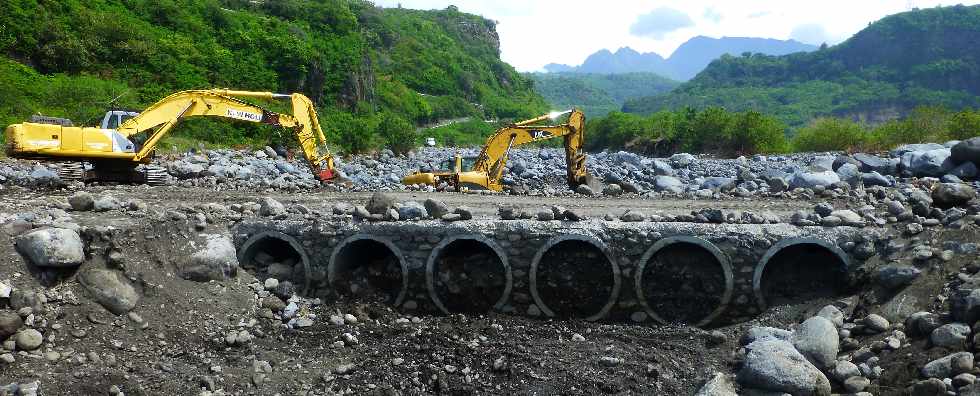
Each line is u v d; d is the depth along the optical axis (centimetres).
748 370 844
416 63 9731
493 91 11925
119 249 1052
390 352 1020
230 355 995
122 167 1659
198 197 1469
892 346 849
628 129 6153
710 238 1115
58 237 984
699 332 1059
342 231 1208
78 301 977
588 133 6725
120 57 3638
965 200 1181
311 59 4972
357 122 3744
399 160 3331
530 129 2041
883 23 16975
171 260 1111
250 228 1226
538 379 931
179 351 984
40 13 3425
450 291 1197
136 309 1013
